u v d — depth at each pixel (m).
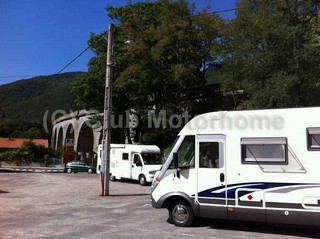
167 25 32.56
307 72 19.55
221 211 9.17
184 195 9.57
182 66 31.36
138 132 40.34
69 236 8.51
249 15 24.16
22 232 8.99
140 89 36.56
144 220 10.69
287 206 8.55
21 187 22.61
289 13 21.91
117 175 28.66
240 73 25.42
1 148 87.44
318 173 8.40
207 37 32.59
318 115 8.63
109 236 8.52
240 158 9.15
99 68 40.34
